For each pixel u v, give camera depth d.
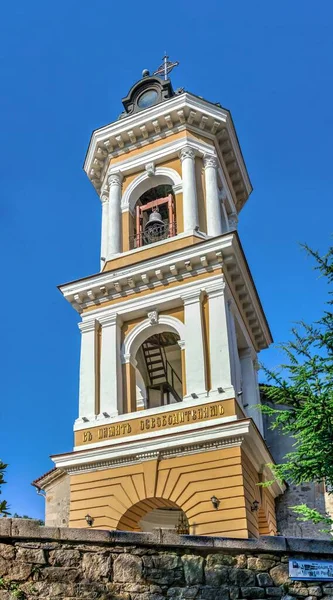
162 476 18.81
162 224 23.64
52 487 26.44
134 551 9.17
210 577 9.28
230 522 17.41
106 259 23.31
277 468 13.20
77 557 8.92
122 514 18.92
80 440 20.38
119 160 25.06
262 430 22.97
